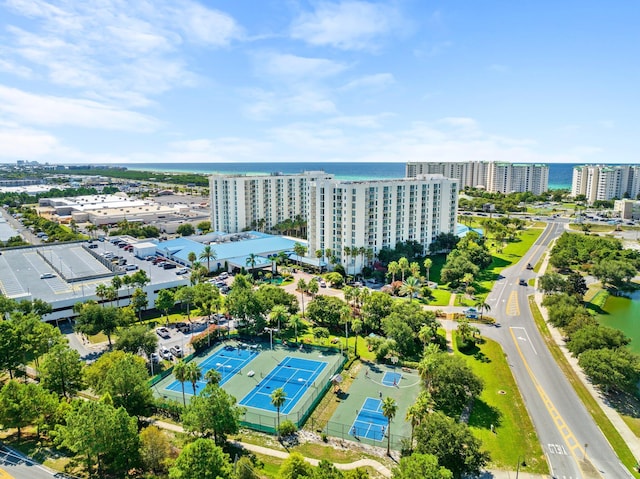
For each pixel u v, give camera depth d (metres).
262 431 85.00
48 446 78.19
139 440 71.06
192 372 83.44
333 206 194.25
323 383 101.75
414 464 59.66
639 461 75.69
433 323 122.12
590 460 75.94
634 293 171.12
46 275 166.00
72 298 139.38
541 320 139.00
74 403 76.56
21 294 142.88
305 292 169.38
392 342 111.56
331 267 196.88
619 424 86.06
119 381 82.25
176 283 159.62
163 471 70.69
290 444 80.50
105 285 150.75
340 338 129.12
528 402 93.31
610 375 92.06
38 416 79.69
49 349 101.25
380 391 99.75
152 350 109.06
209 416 74.38
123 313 125.25
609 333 104.62
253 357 117.88
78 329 117.31
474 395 89.94
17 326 102.56
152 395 88.25
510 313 145.75
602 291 171.50
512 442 80.25
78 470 71.25
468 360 111.94
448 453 67.25
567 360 111.94
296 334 130.12
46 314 133.50
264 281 185.25
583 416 88.44
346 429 85.69
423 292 163.62
